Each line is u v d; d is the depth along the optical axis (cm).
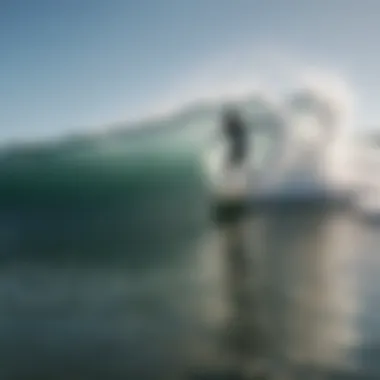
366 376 827
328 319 1069
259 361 878
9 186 2605
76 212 2472
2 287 1320
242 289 1294
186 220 2311
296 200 2734
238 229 2145
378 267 1491
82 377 836
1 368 864
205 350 919
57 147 2927
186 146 3123
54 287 1327
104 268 1493
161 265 1545
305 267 1504
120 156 2961
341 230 2112
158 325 1059
